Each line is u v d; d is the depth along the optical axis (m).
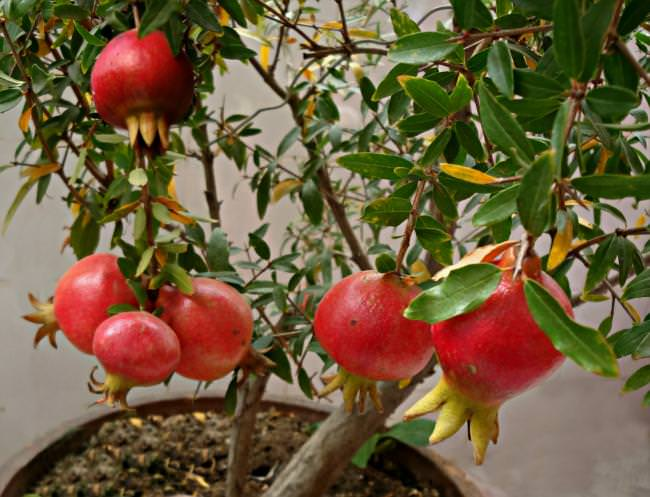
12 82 0.52
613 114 0.33
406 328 0.40
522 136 0.33
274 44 0.99
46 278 1.09
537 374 0.34
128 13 0.47
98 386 0.47
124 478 0.94
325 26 0.68
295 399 1.11
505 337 0.33
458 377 0.35
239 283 0.60
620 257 0.45
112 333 0.43
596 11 0.31
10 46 0.50
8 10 0.48
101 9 0.46
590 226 0.48
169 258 0.50
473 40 0.39
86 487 0.92
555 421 1.30
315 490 0.82
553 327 0.31
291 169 1.18
